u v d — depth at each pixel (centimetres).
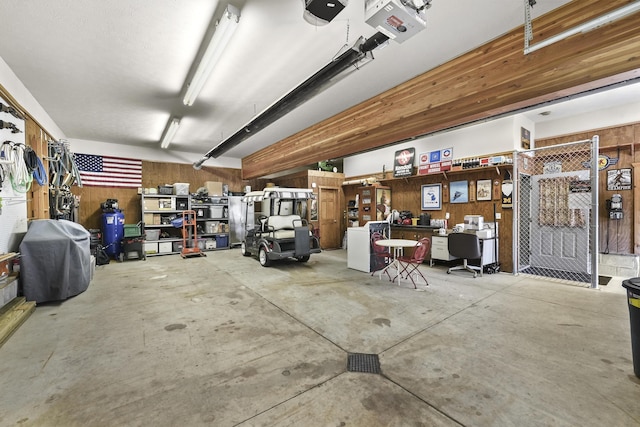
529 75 305
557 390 202
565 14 278
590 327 309
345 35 330
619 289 452
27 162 404
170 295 434
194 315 351
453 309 367
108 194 845
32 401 192
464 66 366
